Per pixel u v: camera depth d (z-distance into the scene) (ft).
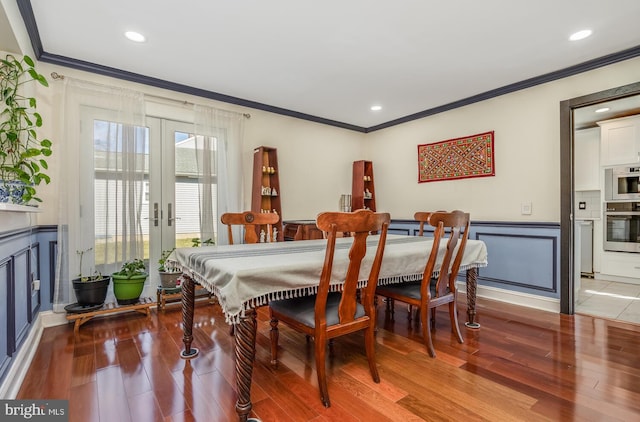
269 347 7.29
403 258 6.36
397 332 8.10
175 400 5.16
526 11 6.87
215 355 6.81
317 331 5.07
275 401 5.15
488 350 6.98
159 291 9.92
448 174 12.83
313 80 10.52
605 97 8.80
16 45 6.60
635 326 8.45
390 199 15.31
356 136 16.19
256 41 8.11
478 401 5.11
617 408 4.90
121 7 6.71
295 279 4.84
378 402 5.11
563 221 9.58
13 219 5.87
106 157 9.32
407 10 6.86
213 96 11.56
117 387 5.54
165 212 10.82
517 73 9.95
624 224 13.76
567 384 5.58
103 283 8.77
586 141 15.16
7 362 5.32
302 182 14.15
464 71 9.82
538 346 7.16
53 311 8.58
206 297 11.19
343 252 6.08
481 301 10.90
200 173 11.10
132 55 8.79
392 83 10.77
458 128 12.50
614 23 7.28
